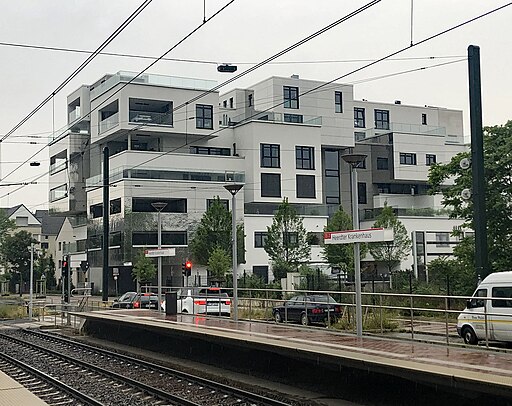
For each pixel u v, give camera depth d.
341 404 13.80
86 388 16.61
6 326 38.56
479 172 24.47
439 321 26.05
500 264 29.41
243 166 67.25
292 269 52.91
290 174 68.12
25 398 14.12
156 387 16.47
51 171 82.06
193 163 64.75
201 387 16.23
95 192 67.88
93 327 31.25
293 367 16.25
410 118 84.19
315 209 67.00
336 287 41.94
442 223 66.75
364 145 75.12
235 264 24.25
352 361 13.52
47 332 34.00
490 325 18.38
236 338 17.53
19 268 81.94
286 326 21.44
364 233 17.41
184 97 65.88
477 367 12.12
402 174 75.00
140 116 63.97
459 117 89.00
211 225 55.62
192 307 32.22
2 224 84.88
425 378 11.80
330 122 73.38
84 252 73.81
